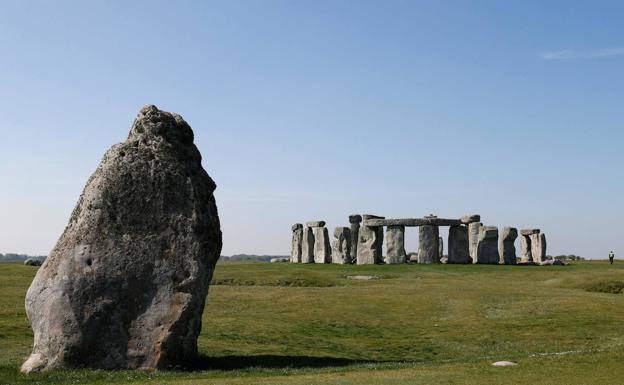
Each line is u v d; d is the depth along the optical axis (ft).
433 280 169.78
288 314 116.98
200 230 69.87
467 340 96.27
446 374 62.49
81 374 63.10
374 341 96.12
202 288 69.46
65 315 66.64
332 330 104.32
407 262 252.83
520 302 124.26
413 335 100.53
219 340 92.63
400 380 59.26
